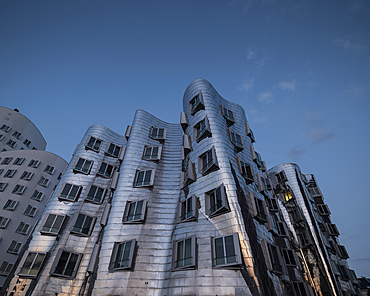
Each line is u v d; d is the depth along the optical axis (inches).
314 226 1380.4
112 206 983.0
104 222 950.4
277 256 801.6
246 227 737.6
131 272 784.9
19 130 2268.7
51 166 1905.8
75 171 1240.8
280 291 706.2
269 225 895.1
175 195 1030.4
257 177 1069.1
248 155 1145.4
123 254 826.2
